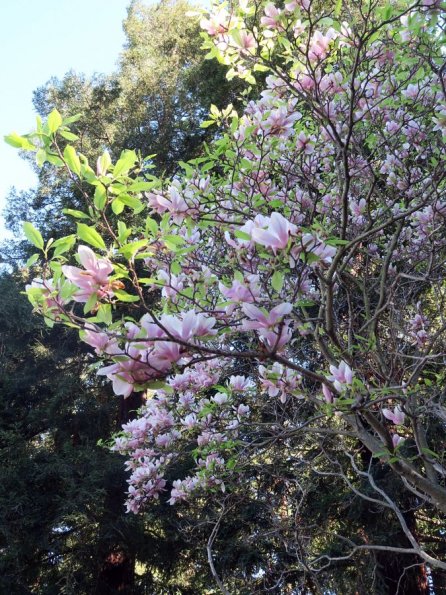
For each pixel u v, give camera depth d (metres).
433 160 3.42
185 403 3.98
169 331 1.63
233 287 1.94
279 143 3.34
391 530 6.66
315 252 1.80
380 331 4.29
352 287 4.23
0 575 7.85
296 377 2.64
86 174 1.61
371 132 4.07
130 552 8.41
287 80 2.96
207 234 3.50
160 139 11.06
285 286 3.02
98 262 1.56
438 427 6.08
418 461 6.17
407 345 4.06
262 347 1.73
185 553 8.47
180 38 13.59
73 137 1.67
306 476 5.19
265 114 3.04
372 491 6.55
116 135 11.58
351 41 3.08
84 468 8.49
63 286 1.59
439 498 2.85
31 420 9.93
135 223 8.06
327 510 6.73
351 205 3.88
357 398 2.32
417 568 6.88
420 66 3.48
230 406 3.94
